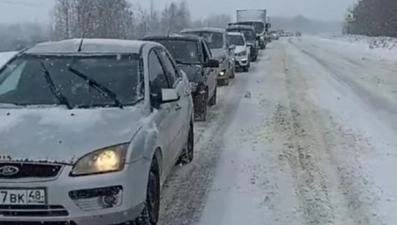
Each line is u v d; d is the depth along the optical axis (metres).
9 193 4.23
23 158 4.27
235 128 10.48
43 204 4.24
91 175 4.32
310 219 5.63
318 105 13.43
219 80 17.81
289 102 14.02
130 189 4.49
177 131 6.54
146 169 4.75
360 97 14.84
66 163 4.29
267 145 8.98
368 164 7.75
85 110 5.12
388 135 9.73
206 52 12.30
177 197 6.31
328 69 24.69
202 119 11.18
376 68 25.14
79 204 4.29
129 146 4.56
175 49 11.86
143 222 4.80
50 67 5.77
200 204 6.08
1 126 4.66
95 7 22.92
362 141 9.23
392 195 6.40
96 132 4.60
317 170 7.46
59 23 23.84
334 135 9.73
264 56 35.97
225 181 6.95
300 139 9.43
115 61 5.82
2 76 5.79
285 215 5.75
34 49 6.14
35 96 5.45
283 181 6.96
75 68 5.73
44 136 4.48
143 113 5.24
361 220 5.61
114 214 4.41
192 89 10.81
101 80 5.59
